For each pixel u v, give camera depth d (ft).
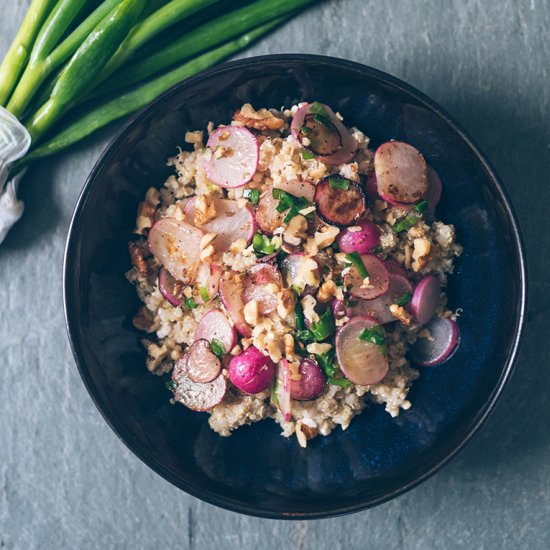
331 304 1.59
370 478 1.66
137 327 1.68
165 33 1.76
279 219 1.59
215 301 1.62
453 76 1.81
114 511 1.82
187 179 1.67
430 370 1.68
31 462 1.82
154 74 1.80
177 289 1.64
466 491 1.81
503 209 1.58
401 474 1.63
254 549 1.81
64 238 1.81
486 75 1.80
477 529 1.81
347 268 1.57
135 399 1.64
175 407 1.69
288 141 1.62
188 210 1.64
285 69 1.60
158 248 1.64
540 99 1.80
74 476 1.82
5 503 1.82
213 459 1.67
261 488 1.66
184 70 1.77
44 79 1.74
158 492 1.82
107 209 1.62
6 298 1.82
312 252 1.57
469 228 1.66
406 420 1.67
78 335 1.57
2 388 1.82
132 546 1.82
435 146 1.64
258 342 1.57
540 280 1.80
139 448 1.59
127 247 1.68
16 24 1.82
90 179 1.55
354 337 1.58
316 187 1.58
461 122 1.80
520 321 1.57
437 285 1.65
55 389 1.82
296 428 1.65
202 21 1.76
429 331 1.68
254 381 1.58
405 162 1.61
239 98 1.65
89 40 1.66
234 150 1.62
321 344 1.57
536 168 1.80
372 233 1.59
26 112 1.78
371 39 1.81
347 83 1.61
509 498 1.81
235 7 1.78
